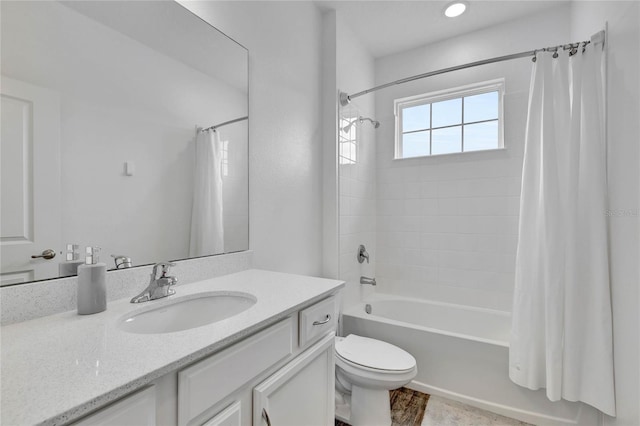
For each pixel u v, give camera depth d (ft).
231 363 2.32
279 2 5.65
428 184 8.38
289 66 5.90
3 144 2.40
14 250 2.46
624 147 4.05
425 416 5.44
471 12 7.07
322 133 7.04
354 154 7.84
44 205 2.63
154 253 3.51
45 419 1.29
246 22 4.86
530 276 5.16
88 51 2.94
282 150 5.69
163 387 1.88
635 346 3.81
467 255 7.86
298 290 3.50
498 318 7.17
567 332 4.70
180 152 3.83
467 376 5.74
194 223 4.00
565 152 4.98
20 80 2.49
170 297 3.17
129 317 2.71
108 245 3.09
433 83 8.30
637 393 3.76
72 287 2.75
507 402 5.42
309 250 6.54
